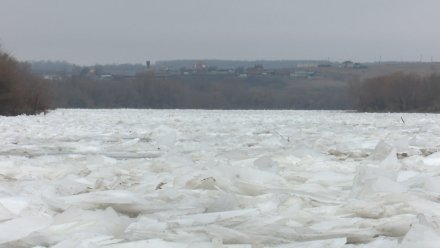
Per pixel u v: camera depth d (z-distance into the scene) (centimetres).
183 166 780
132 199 537
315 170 799
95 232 438
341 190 629
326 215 502
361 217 497
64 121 2764
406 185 611
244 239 419
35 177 773
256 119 3325
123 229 448
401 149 1139
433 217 462
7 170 809
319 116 4256
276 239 421
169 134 1357
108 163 902
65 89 10306
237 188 615
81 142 1435
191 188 632
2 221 480
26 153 1214
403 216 473
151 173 764
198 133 1806
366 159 924
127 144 1334
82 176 757
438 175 707
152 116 3931
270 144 1312
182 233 433
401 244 379
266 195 562
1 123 2350
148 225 456
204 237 421
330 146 1265
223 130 2000
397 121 3048
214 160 875
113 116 3853
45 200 534
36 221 462
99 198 538
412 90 7219
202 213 504
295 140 1430
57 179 749
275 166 797
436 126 2284
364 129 2094
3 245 420
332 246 397
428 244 373
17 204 520
